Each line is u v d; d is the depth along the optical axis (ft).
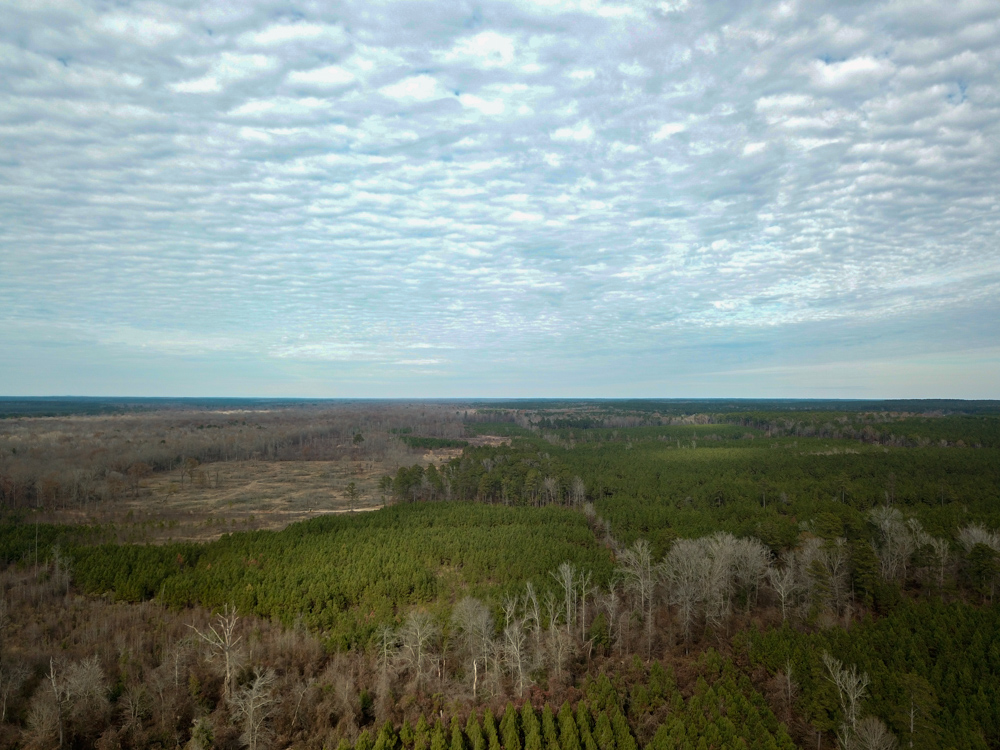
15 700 188.85
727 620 243.40
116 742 175.94
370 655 222.07
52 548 307.58
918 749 155.12
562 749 171.53
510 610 227.81
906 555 265.13
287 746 181.88
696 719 173.47
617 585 272.10
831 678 182.80
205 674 205.46
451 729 178.29
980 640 194.90
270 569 292.81
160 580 280.31
